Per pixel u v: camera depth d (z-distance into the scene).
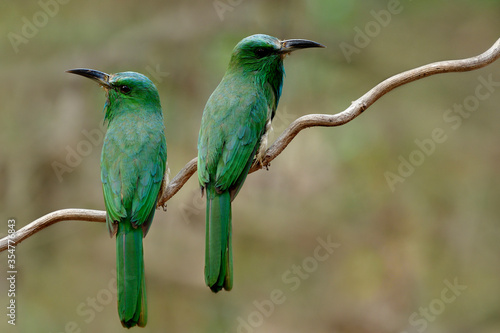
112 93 8.20
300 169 14.95
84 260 14.95
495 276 15.33
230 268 7.29
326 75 15.20
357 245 15.42
